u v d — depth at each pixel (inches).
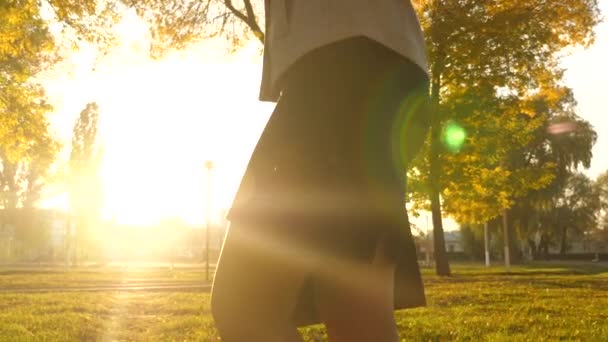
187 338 264.2
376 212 39.9
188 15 589.0
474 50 792.3
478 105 901.2
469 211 1096.2
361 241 39.4
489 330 280.8
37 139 609.3
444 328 280.5
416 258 44.4
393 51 41.3
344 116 40.4
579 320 319.9
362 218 39.4
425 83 44.1
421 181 943.0
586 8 770.2
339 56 40.6
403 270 44.4
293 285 39.4
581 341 245.6
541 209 1835.6
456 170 979.3
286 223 39.4
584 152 1759.4
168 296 527.5
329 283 40.3
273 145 40.8
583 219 2267.5
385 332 41.3
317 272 40.7
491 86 862.5
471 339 248.8
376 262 42.3
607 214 3203.7
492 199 1072.8
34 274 1162.6
